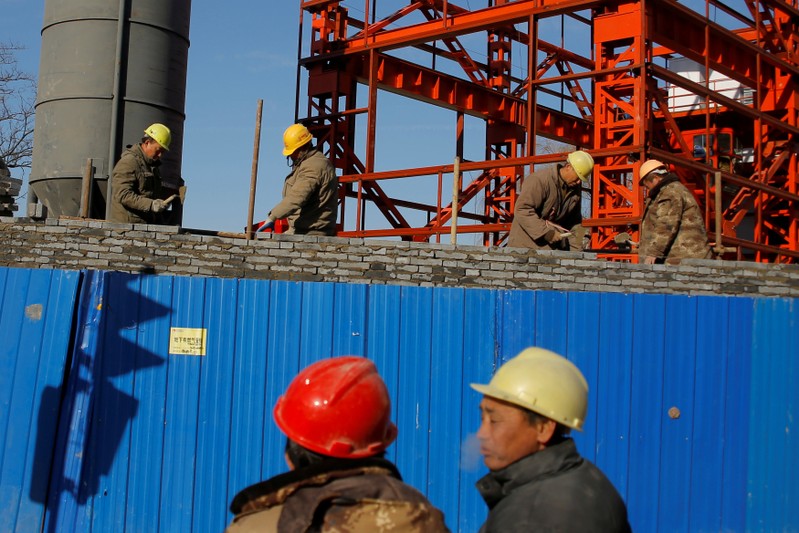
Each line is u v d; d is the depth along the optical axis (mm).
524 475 2750
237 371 7055
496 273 8586
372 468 2436
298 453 2475
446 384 7219
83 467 6766
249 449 7000
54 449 6758
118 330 6953
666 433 7418
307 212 9141
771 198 18500
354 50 17750
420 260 8523
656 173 9195
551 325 7371
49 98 11719
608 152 14352
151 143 9109
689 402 7473
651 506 7340
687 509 7375
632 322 7469
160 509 6879
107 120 11539
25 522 6656
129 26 11688
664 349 7484
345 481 2365
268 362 7094
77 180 11453
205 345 7047
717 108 17859
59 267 8375
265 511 2363
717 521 7395
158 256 8422
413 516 2340
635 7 14477
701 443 7453
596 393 7383
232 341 7078
